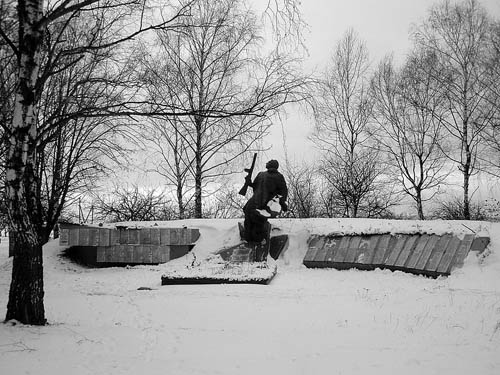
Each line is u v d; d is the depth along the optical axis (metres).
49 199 20.64
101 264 18.84
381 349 7.10
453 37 28.80
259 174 17.59
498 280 12.90
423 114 30.62
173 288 13.48
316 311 10.09
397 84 31.12
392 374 6.04
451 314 9.44
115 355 6.80
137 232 18.66
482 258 14.13
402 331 8.17
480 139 28.30
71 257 19.44
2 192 13.27
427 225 15.96
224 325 8.89
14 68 12.02
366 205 30.50
